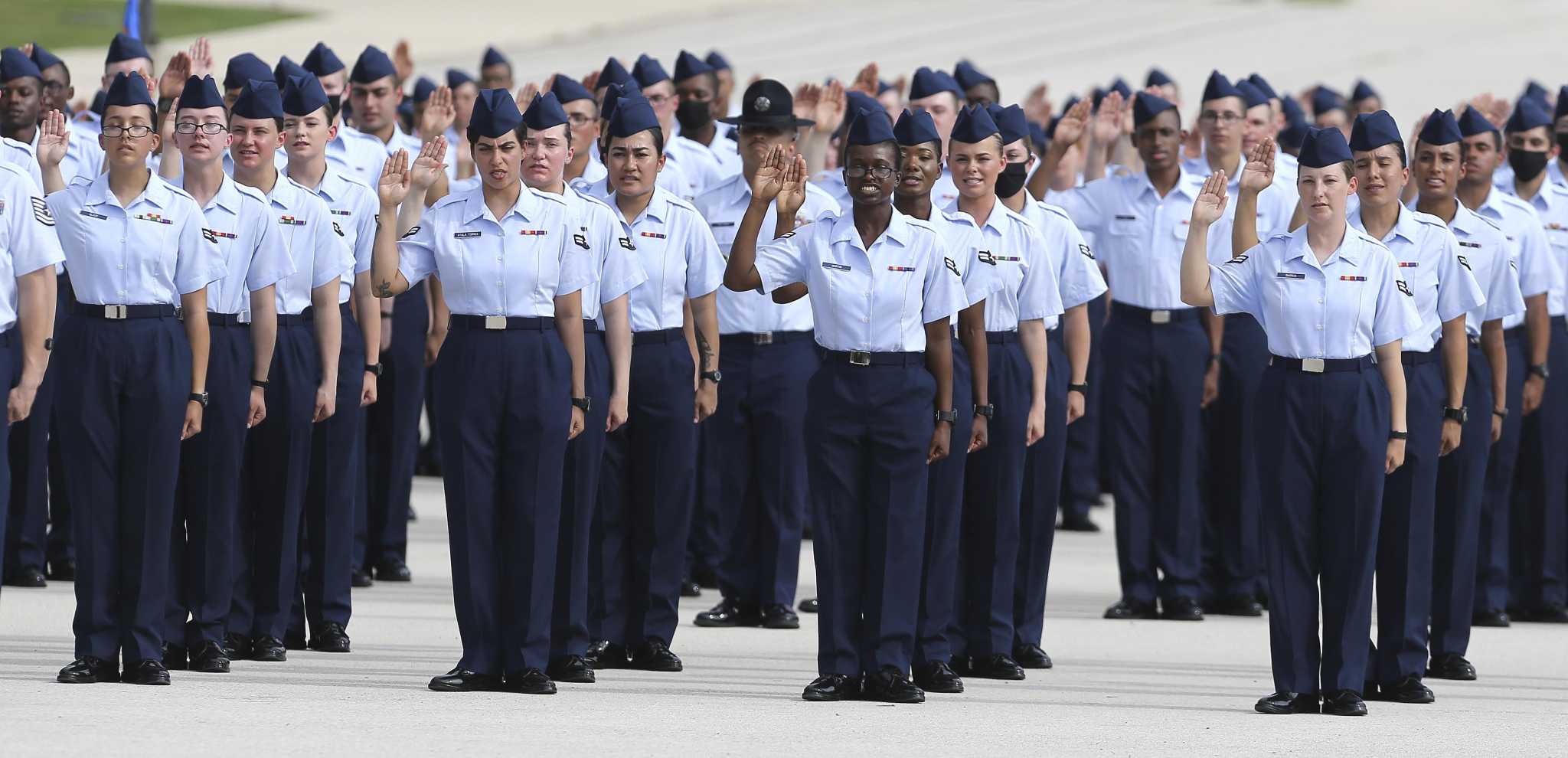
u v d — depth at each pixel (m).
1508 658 42.41
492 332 33.53
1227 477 47.66
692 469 38.78
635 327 38.84
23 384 34.06
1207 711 34.25
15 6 182.62
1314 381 33.47
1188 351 46.00
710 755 28.52
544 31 192.38
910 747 29.56
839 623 33.91
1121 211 46.38
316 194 38.41
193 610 35.81
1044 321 38.72
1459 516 39.97
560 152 34.47
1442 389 36.53
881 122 32.78
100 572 33.69
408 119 64.62
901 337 33.25
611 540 38.47
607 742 29.30
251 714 30.78
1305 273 33.41
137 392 33.34
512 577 33.94
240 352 35.59
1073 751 29.66
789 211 33.44
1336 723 33.00
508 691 33.94
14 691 32.44
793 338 43.47
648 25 199.50
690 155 48.97
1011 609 38.44
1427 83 172.50
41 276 33.91
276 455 37.72
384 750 28.17
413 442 49.25
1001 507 38.00
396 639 41.19
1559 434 46.66
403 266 33.84
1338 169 33.25
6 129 43.62
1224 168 46.69
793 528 43.78
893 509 33.47
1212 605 48.12
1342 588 33.72
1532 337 44.50
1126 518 46.38
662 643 38.31
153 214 33.44
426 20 193.38
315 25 185.88
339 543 39.78
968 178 37.66
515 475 33.72
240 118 36.94
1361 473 33.41
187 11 189.88
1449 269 36.00
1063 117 46.06
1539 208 46.50
